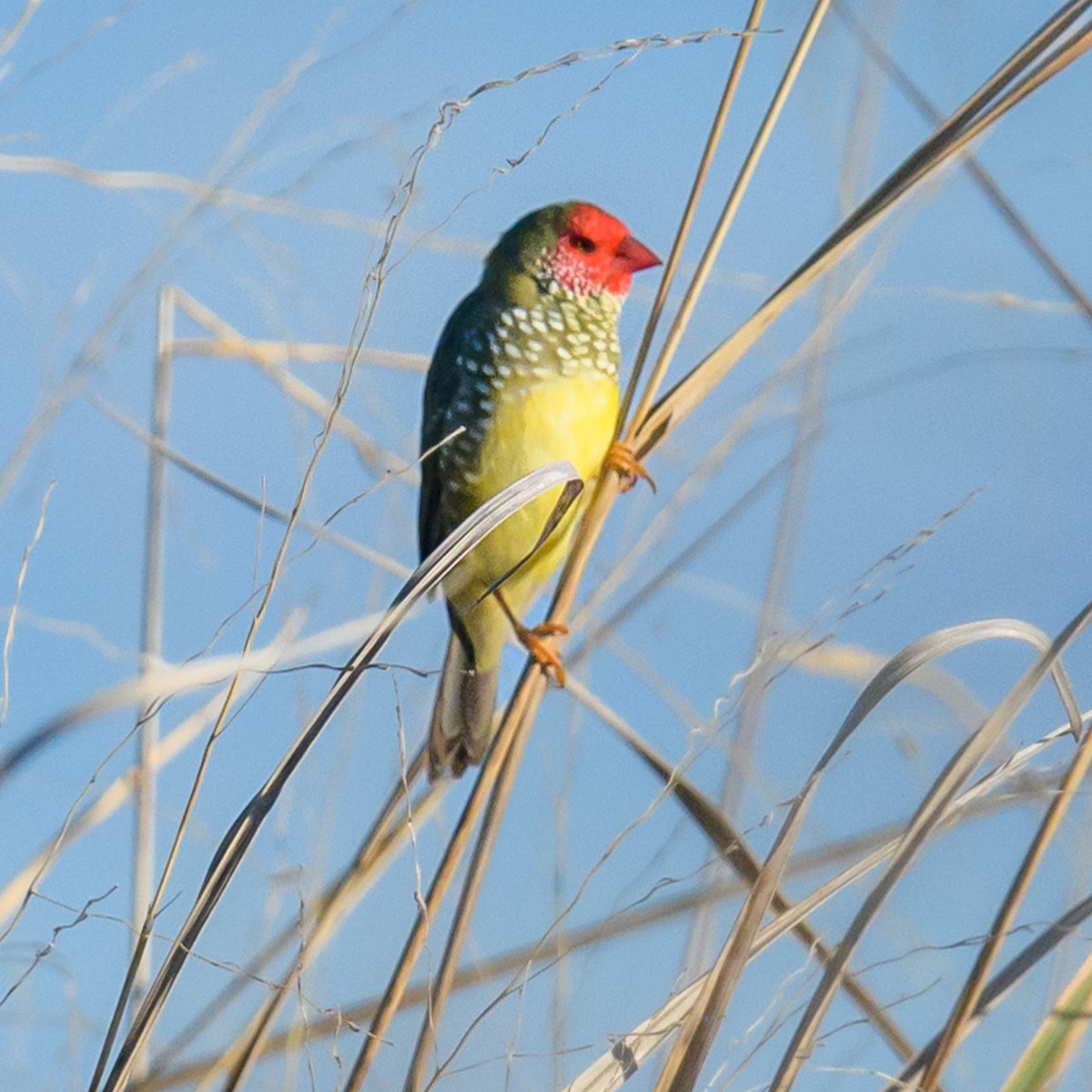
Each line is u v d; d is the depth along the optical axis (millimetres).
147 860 4875
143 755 4973
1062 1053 3430
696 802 4523
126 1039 3441
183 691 3521
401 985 3938
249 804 3543
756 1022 3613
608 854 3693
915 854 3426
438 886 4219
